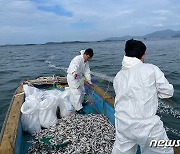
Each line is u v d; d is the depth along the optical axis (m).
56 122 5.16
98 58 31.11
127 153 2.95
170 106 8.32
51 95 5.47
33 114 4.83
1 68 24.72
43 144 4.34
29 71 21.27
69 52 56.41
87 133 4.57
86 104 6.72
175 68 18.45
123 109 2.80
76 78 5.89
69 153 3.97
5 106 9.66
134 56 2.92
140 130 2.67
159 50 46.88
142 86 2.70
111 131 4.62
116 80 3.05
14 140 3.62
